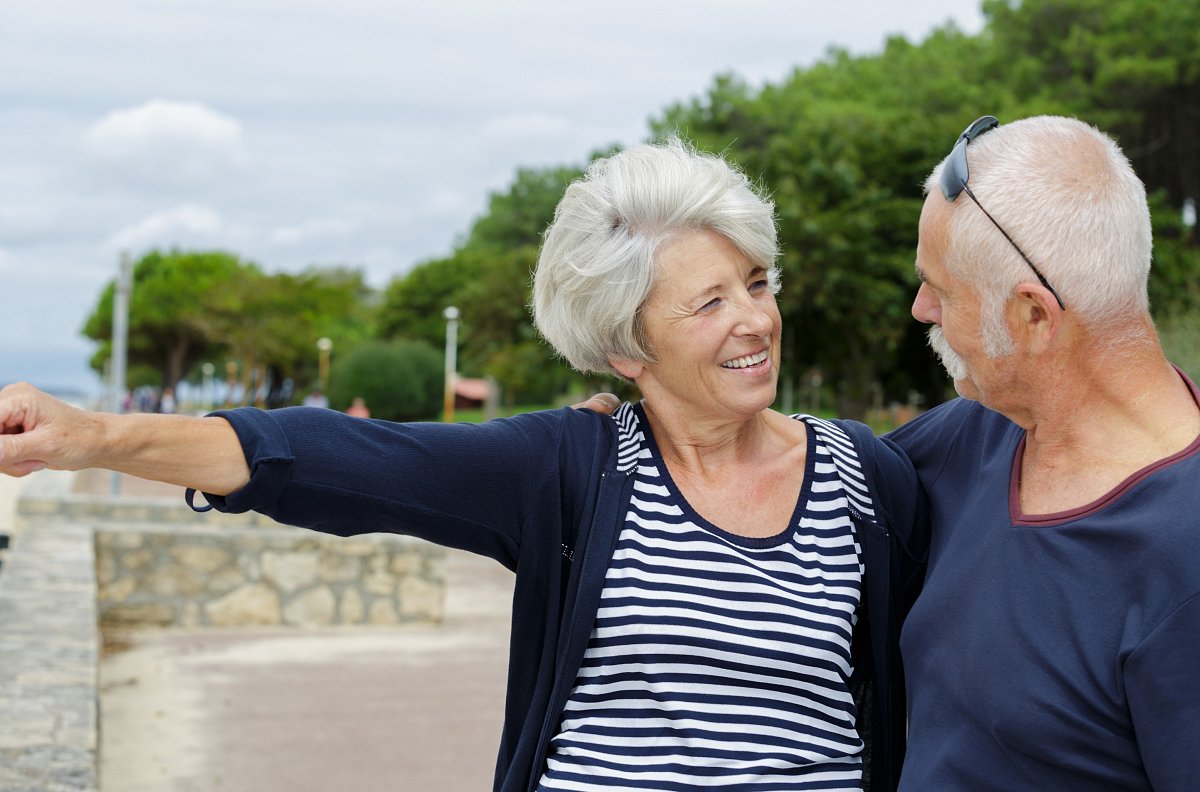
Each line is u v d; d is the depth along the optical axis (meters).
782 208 21.72
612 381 17.72
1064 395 1.52
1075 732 1.42
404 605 8.77
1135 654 1.34
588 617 1.72
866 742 1.86
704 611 1.71
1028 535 1.51
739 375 1.78
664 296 1.77
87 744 3.55
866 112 31.03
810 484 1.82
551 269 1.87
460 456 1.70
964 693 1.54
